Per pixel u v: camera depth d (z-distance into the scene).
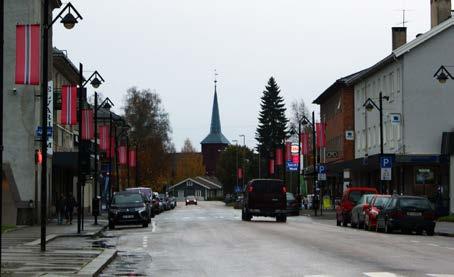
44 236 23.05
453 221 47.38
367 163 61.28
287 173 122.00
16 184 42.00
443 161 55.66
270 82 134.88
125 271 17.95
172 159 118.62
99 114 85.94
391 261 19.34
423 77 58.91
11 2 42.22
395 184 61.38
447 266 18.00
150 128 110.56
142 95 112.75
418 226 34.25
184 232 35.03
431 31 58.50
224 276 16.48
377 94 68.12
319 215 64.31
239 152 155.12
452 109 58.84
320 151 93.75
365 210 38.91
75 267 17.80
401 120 59.31
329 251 22.67
